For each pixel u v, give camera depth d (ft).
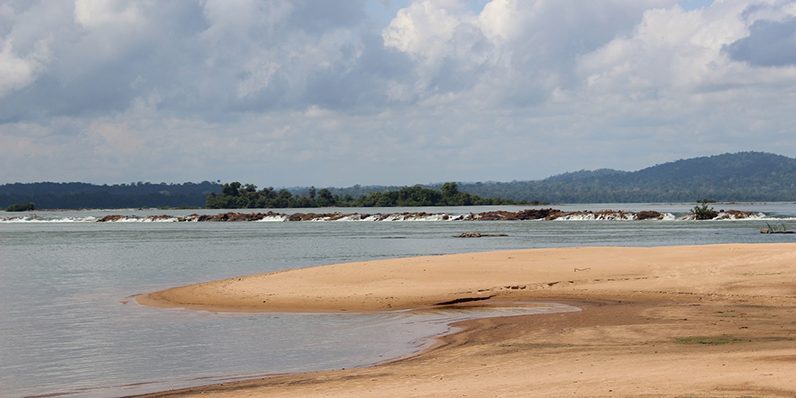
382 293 127.34
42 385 75.41
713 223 499.10
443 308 115.34
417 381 67.82
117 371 80.53
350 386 67.67
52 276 191.01
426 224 559.79
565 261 153.17
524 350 81.30
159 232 484.33
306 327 103.71
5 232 515.09
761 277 124.16
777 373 59.93
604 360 72.69
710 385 56.85
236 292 136.36
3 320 115.85
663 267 139.85
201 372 79.00
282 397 64.49
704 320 94.84
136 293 149.48
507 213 631.97
